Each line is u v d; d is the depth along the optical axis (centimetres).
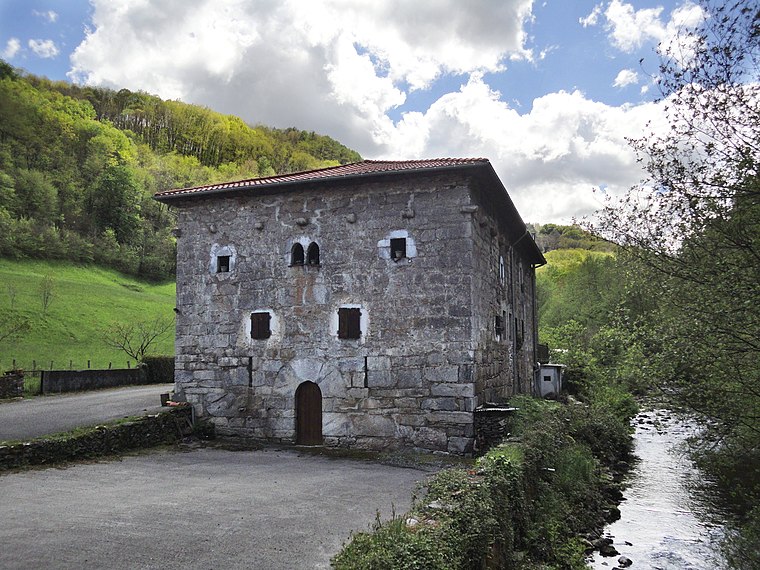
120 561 557
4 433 1184
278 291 1391
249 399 1390
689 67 722
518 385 1842
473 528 557
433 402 1227
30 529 650
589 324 3369
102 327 3338
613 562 825
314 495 846
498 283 1559
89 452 1121
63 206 5638
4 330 2900
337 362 1314
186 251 1497
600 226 877
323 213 1370
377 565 443
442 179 1273
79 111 6925
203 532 652
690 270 807
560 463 1063
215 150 8912
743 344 765
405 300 1276
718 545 879
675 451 1520
